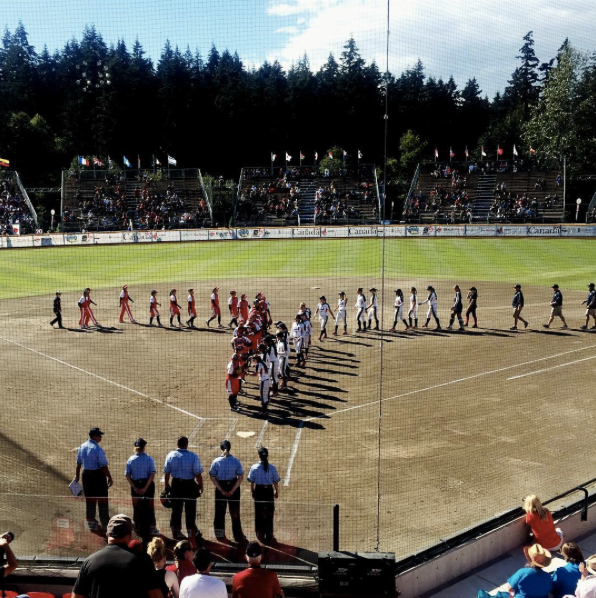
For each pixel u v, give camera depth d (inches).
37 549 346.3
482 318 1096.2
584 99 2289.6
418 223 2385.6
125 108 3321.9
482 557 350.9
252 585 264.4
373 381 722.8
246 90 3304.6
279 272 1646.2
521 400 649.0
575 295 1293.1
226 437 557.0
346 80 3228.3
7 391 686.5
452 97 3545.8
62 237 2064.5
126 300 1090.1
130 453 520.4
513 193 2388.0
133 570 215.9
